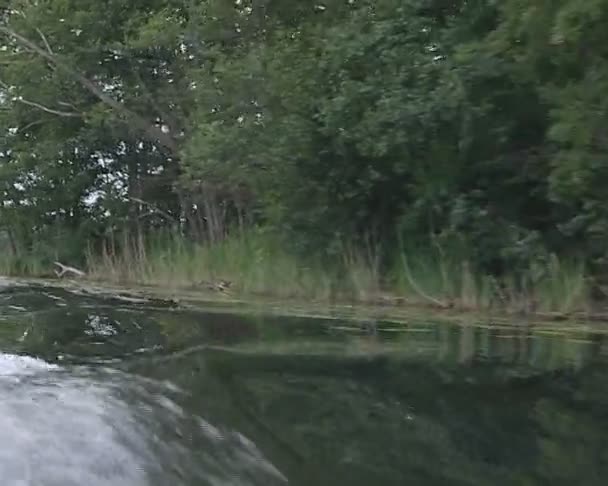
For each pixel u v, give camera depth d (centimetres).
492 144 962
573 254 912
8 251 2127
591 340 666
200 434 398
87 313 840
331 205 1147
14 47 1881
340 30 1066
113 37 1788
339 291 1100
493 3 851
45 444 380
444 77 910
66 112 1900
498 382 495
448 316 852
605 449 365
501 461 354
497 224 951
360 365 548
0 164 1978
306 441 385
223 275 1377
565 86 819
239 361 562
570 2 700
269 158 1158
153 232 1867
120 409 434
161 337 670
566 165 790
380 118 967
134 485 344
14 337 657
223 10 1456
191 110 1662
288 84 1155
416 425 406
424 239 1077
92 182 2005
